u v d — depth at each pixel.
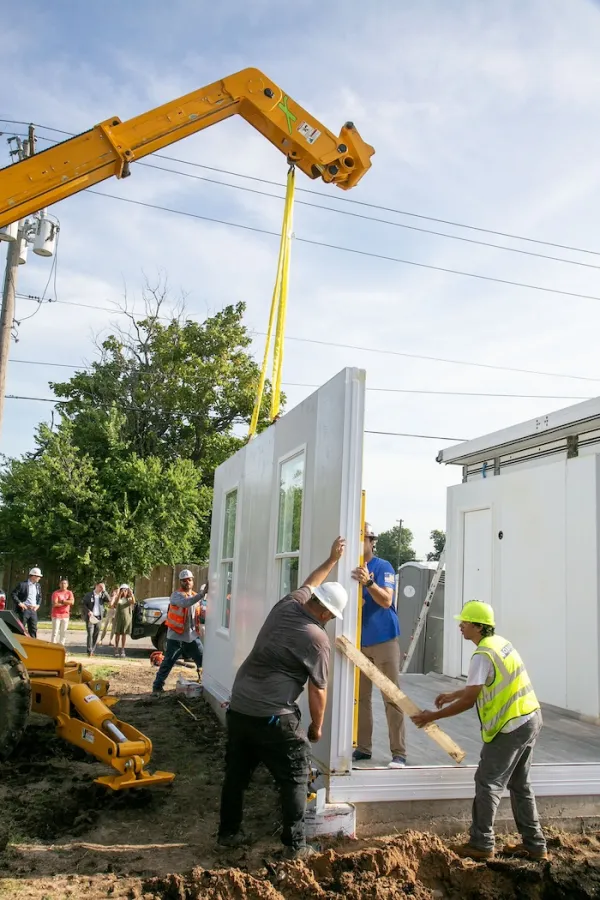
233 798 4.70
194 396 30.73
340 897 4.00
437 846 4.55
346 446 5.16
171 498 26.73
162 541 26.70
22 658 6.29
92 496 26.03
